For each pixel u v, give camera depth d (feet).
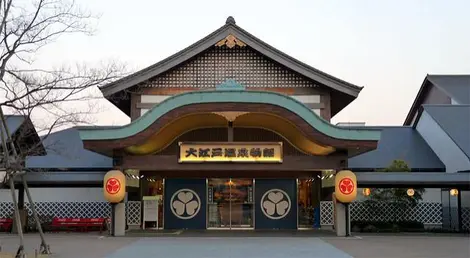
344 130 66.95
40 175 75.77
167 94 79.97
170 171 81.46
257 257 48.78
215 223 80.94
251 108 66.33
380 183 76.54
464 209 84.64
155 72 78.28
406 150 95.50
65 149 79.15
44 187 84.64
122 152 69.87
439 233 78.38
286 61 79.10
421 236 71.87
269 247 56.65
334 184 71.67
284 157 71.00
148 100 79.92
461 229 80.33
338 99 85.56
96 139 66.23
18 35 56.29
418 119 102.83
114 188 67.82
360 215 86.69
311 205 81.82
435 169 90.38
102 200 90.58
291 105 66.74
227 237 67.82
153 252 52.37
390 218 86.63
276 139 76.74
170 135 73.77
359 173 76.23
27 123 66.49
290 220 81.10
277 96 66.64
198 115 69.31
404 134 101.91
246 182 81.92
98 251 53.26
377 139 67.00
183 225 80.74
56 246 57.88
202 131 76.84
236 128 76.84
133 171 77.15
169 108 66.23
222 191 81.71
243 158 70.64
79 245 58.80
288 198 81.71
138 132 66.18
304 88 80.59
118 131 66.23
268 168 70.74
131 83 77.97
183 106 66.18
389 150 95.66
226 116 69.15
